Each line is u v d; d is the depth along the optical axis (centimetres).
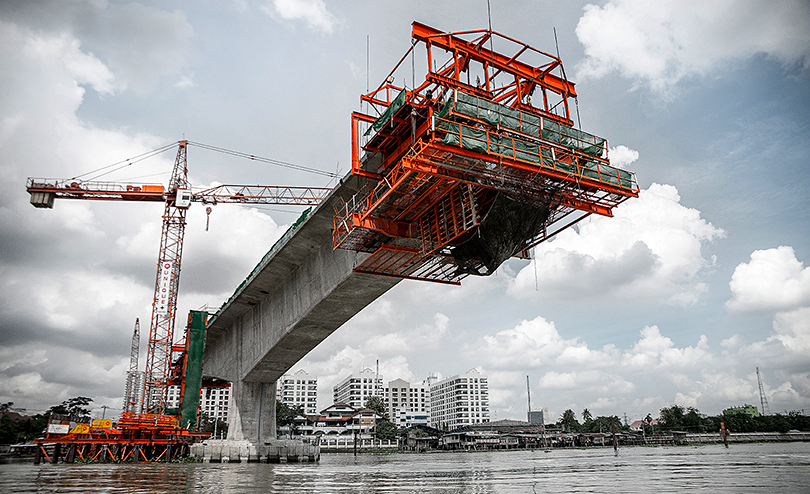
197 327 5512
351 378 19812
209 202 8125
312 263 3922
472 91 2842
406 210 2788
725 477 2517
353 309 3891
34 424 9644
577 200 2802
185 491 2080
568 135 2694
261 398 5206
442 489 2214
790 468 3041
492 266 2711
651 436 12444
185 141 8281
